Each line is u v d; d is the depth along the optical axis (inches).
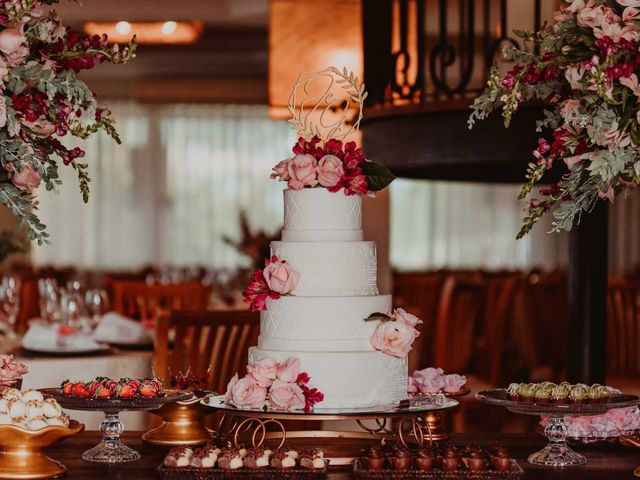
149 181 438.9
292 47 178.9
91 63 86.8
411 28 178.9
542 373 247.0
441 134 137.4
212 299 253.8
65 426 79.0
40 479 77.2
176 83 440.5
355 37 179.0
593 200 88.1
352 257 86.8
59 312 151.6
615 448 91.8
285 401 80.7
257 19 347.9
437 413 95.1
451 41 258.2
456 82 227.3
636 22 79.5
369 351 85.0
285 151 442.6
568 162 83.6
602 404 81.9
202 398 92.9
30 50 86.0
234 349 133.0
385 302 87.6
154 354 140.6
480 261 422.9
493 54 141.9
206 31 363.6
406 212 429.4
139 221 437.7
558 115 89.4
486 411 215.5
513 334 280.7
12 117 81.7
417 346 198.7
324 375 83.3
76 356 138.2
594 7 82.1
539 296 269.0
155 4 327.9
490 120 132.5
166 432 92.3
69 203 431.5
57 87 83.0
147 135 439.5
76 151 88.0
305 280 86.4
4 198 83.8
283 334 85.8
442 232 426.9
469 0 143.2
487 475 76.3
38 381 133.4
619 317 215.9
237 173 442.3
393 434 91.7
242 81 441.7
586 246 129.5
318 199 87.6
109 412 86.8
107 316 151.4
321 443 93.9
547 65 84.1
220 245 440.1
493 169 145.0
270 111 180.5
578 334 130.2
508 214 420.2
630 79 77.5
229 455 77.5
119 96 438.6
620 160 78.5
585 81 82.2
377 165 88.4
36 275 321.7
